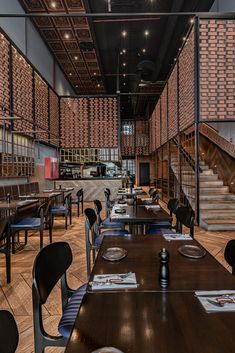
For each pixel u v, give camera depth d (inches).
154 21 314.0
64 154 414.6
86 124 402.6
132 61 434.3
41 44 345.7
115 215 121.3
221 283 50.0
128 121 592.7
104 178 384.5
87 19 300.4
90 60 406.0
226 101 208.1
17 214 157.4
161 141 382.6
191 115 221.0
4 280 116.6
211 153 319.9
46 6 286.4
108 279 51.4
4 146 217.2
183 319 37.7
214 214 221.3
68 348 31.9
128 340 33.1
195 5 277.7
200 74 207.0
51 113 363.9
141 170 653.3
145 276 53.1
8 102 233.1
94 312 39.8
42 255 54.3
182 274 54.3
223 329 35.4
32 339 75.4
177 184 312.2
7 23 250.5
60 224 242.8
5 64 228.2
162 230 129.0
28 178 284.0
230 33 205.8
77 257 145.9
